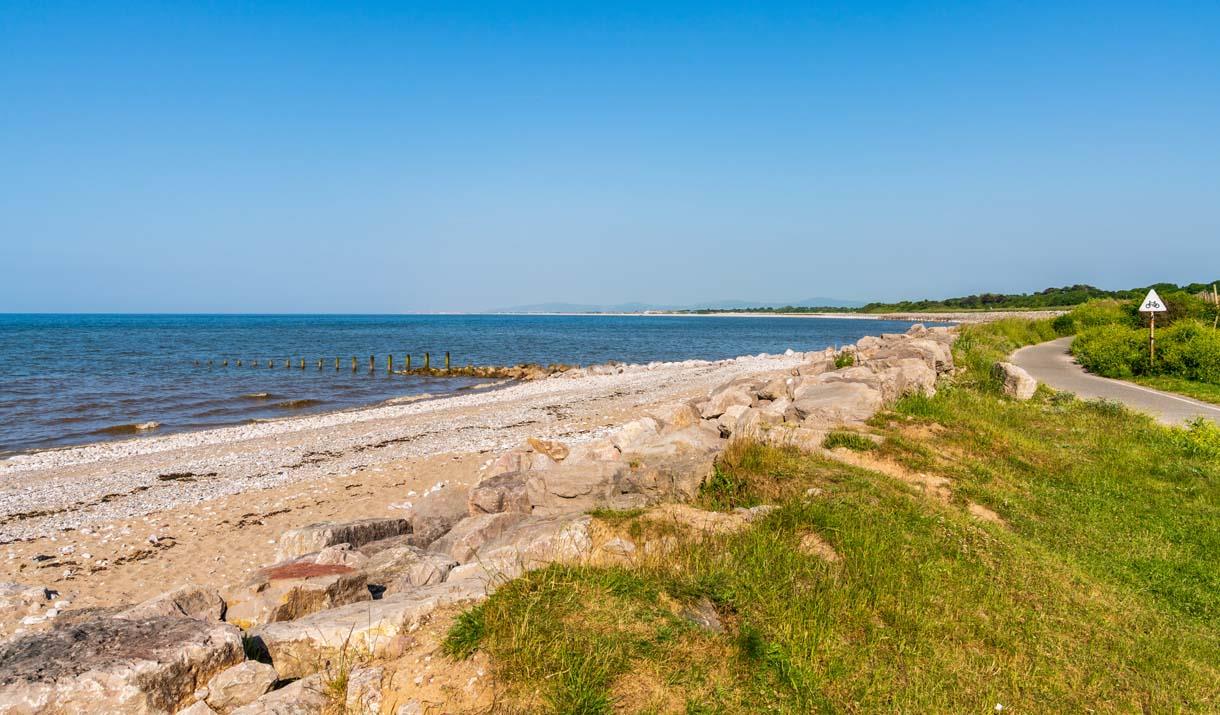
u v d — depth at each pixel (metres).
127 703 3.88
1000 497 9.06
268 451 17.55
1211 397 18.42
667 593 5.19
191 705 4.09
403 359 56.38
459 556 7.45
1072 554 7.88
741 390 14.74
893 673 4.93
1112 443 12.58
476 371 43.84
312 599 5.93
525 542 6.43
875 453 9.68
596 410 22.97
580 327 145.75
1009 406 15.23
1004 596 6.39
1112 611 6.62
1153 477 11.05
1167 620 6.68
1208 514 9.52
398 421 22.06
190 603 5.50
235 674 4.23
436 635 4.58
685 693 4.18
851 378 13.23
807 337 96.81
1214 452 12.27
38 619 6.83
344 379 40.59
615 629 4.60
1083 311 42.41
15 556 10.33
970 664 5.22
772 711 4.22
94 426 23.69
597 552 5.91
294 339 82.44
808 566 5.99
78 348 61.62
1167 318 34.12
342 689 4.21
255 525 11.66
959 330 33.47
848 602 5.58
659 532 6.41
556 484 8.20
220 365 47.22
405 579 6.61
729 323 181.00
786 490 7.91
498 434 18.98
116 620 4.59
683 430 9.19
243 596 5.90
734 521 6.79
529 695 4.01
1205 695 5.43
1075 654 5.69
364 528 9.09
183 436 20.27
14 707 3.73
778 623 5.09
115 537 11.12
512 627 4.41
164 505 12.80
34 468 15.94
